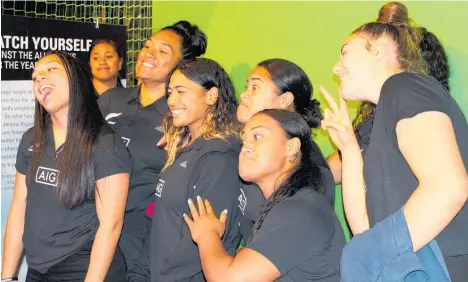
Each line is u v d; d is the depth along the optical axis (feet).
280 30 9.95
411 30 5.43
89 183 7.07
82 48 10.57
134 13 12.35
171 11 11.87
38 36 10.05
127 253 8.25
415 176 4.59
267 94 7.14
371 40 5.17
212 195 6.72
